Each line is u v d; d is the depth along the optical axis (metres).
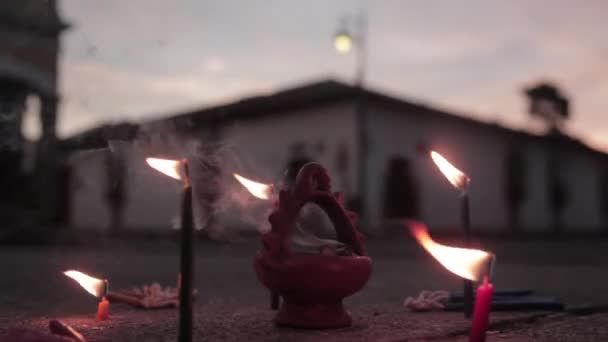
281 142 20.72
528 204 25.75
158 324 2.64
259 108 20.66
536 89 27.34
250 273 5.90
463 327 2.58
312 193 2.35
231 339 2.28
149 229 21.55
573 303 3.60
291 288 2.32
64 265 7.05
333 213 2.44
